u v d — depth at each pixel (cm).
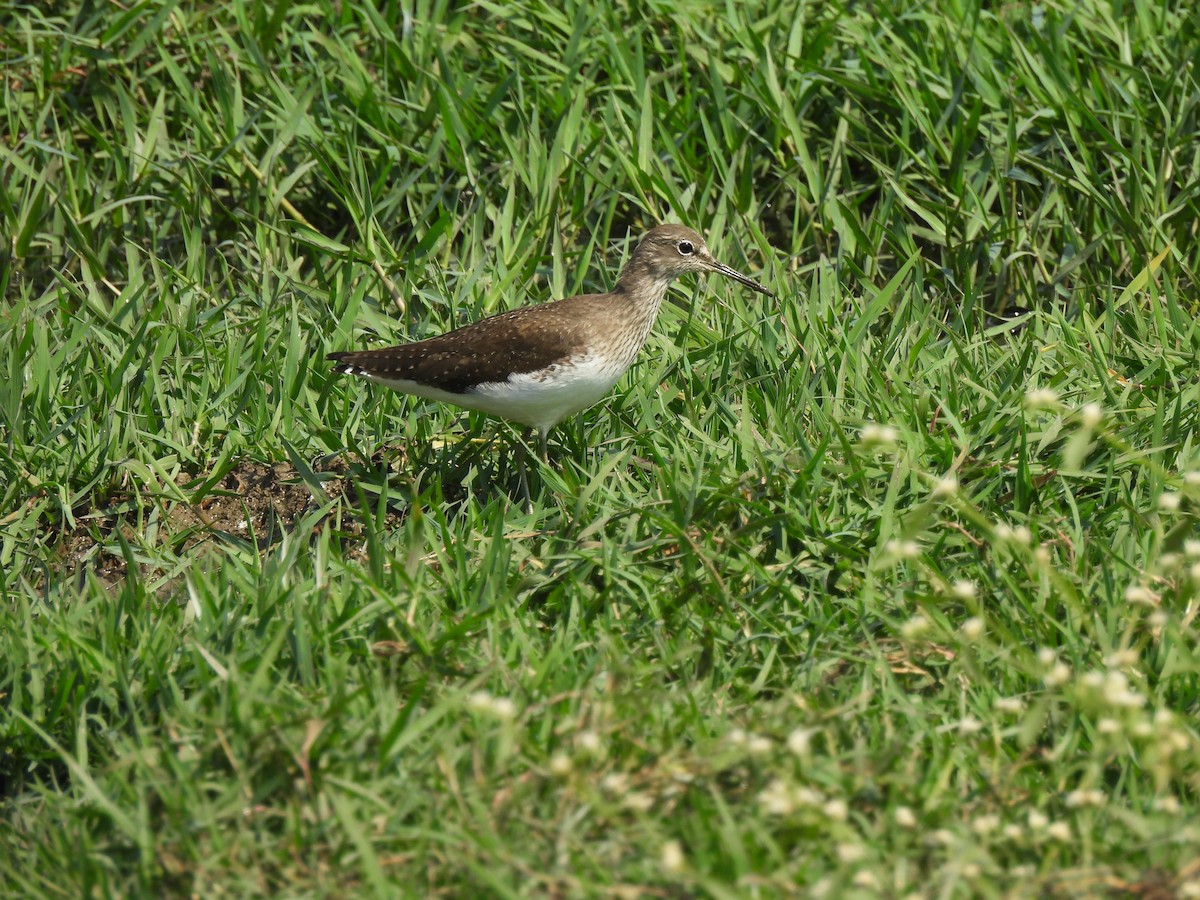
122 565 1109
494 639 896
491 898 718
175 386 1251
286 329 1291
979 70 1449
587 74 1498
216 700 864
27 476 1148
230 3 1561
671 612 939
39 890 758
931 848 725
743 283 1241
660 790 756
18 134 1500
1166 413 1098
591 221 1452
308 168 1430
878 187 1456
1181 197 1340
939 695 872
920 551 959
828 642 910
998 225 1381
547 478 1096
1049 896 707
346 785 754
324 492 1117
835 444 1099
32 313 1349
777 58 1467
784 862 702
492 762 793
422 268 1358
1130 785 784
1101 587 923
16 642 925
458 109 1450
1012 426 1074
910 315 1302
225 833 766
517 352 1097
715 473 1040
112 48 1524
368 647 886
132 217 1470
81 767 814
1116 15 1512
